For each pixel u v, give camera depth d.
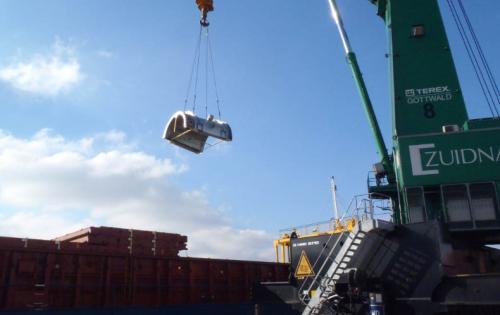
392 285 17.05
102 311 20.62
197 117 18.20
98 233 23.19
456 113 19.45
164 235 26.05
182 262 25.16
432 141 18.47
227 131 19.14
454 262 17.02
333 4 27.39
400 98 20.11
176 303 24.17
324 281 18.20
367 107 25.45
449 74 20.05
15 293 18.48
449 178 17.81
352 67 26.53
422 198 17.86
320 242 25.62
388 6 21.84
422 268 16.53
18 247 18.97
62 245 21.23
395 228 17.42
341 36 27.25
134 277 22.48
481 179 17.48
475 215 17.09
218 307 25.69
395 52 20.83
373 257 17.69
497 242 18.77
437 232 16.58
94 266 21.19
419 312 16.23
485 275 15.16
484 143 17.89
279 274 31.00
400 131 19.69
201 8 22.45
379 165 24.14
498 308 14.90
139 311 21.94
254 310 27.12
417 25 21.05
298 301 25.84
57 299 19.67
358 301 17.11
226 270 27.53
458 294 15.60
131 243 24.31
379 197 23.55
